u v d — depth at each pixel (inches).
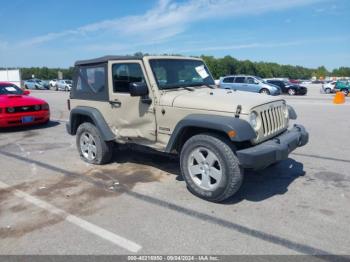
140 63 182.7
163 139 179.6
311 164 219.6
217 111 155.0
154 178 195.8
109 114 208.4
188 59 207.2
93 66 214.7
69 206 158.9
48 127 394.6
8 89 400.8
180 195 169.3
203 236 128.6
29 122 368.2
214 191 154.6
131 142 201.6
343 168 210.4
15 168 223.8
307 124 385.1
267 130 160.2
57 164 231.0
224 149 148.8
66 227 138.2
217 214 147.1
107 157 223.3
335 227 133.5
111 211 152.4
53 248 122.6
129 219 144.1
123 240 127.0
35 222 143.1
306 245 120.8
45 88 1688.0
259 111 154.1
